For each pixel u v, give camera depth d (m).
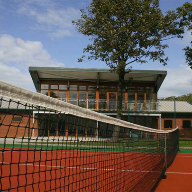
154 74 25.25
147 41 19.28
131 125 5.41
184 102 29.30
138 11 19.62
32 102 2.21
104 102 25.88
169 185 6.85
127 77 26.41
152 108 25.31
